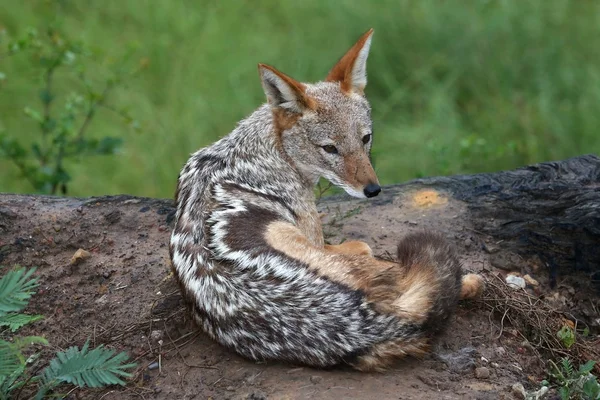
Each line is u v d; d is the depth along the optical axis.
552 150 17.08
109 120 18.59
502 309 9.43
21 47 14.75
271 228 8.66
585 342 9.72
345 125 9.73
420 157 16.84
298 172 9.95
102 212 11.16
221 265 8.29
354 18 20.14
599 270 10.55
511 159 16.86
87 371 7.87
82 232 10.75
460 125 17.78
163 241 10.60
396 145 17.31
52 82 19.20
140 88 19.17
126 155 18.12
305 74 18.98
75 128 18.14
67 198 11.54
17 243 10.55
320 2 21.20
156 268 10.02
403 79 19.42
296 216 9.64
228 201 8.98
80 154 15.06
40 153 14.63
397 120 18.34
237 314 8.05
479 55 18.98
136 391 8.25
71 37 19.80
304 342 7.81
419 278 8.03
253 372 8.11
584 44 18.95
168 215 11.10
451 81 18.61
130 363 8.65
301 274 7.93
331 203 12.11
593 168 11.76
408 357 8.25
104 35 20.52
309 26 20.81
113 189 17.70
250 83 19.31
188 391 8.11
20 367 7.78
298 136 9.77
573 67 18.39
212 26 20.94
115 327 9.23
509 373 8.54
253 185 9.44
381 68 19.38
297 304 7.82
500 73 18.73
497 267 10.61
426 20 19.66
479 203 11.50
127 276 9.95
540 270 10.71
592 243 10.51
